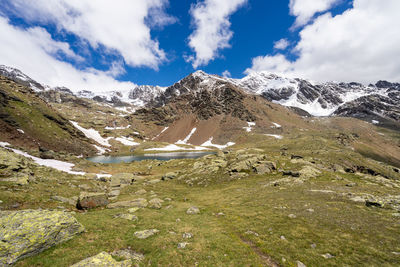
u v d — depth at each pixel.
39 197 30.08
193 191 51.56
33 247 13.70
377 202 26.73
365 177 50.66
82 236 17.52
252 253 17.03
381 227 20.33
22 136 129.00
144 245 17.48
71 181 49.41
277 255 16.70
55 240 15.38
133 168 108.56
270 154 88.44
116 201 38.72
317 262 15.33
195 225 23.94
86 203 31.34
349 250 16.61
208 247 17.86
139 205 34.19
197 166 83.69
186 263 15.04
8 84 184.50
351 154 118.69
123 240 18.09
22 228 14.31
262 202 33.19
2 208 22.80
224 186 52.91
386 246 16.80
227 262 15.48
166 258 15.41
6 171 38.84
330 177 48.78
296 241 18.86
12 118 136.50
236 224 24.27
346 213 24.69
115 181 61.12
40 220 15.80
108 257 13.57
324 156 89.81
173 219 26.27
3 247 12.65
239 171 61.81
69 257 13.81
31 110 169.75
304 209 27.42
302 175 49.91
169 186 59.84
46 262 12.95
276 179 50.78
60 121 198.62
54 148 148.25
